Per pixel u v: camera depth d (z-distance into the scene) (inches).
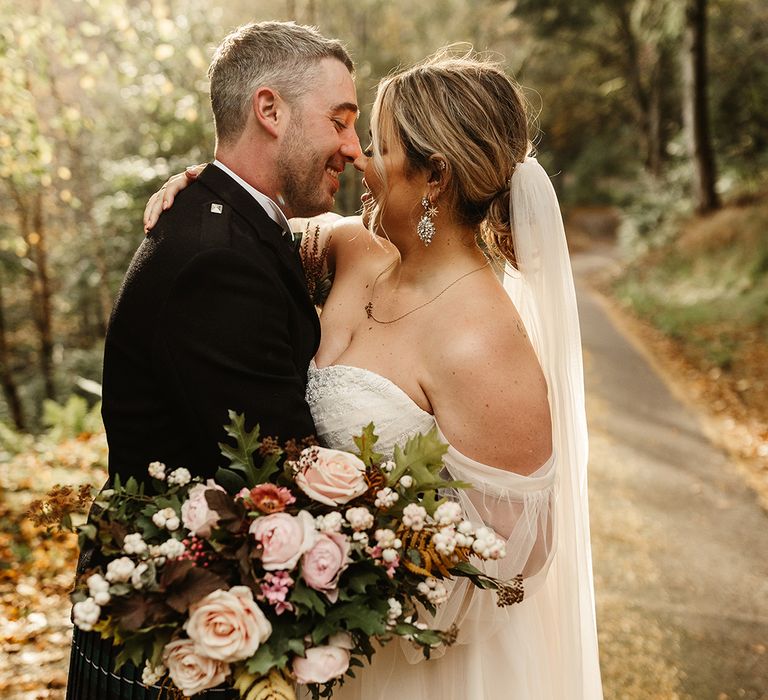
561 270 79.1
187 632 55.1
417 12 868.6
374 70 624.4
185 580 55.2
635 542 190.1
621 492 223.9
